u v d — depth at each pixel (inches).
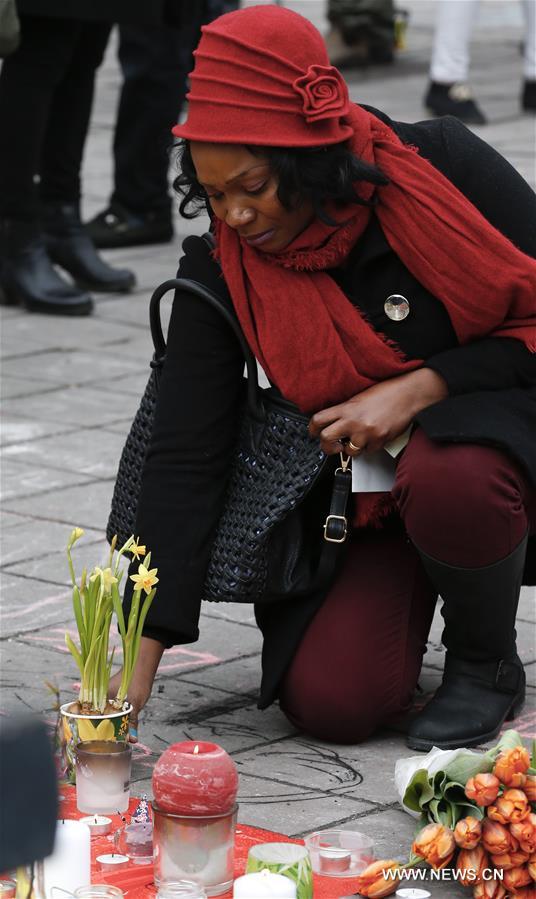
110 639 221.6
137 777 179.3
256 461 184.9
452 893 149.6
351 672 186.5
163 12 429.4
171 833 147.2
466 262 177.6
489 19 1090.7
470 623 185.3
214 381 185.8
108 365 385.4
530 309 184.2
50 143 442.6
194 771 147.0
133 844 154.9
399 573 192.4
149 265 492.1
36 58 401.4
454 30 679.7
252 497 184.2
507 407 179.6
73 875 144.6
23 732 66.6
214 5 505.4
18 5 386.0
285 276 177.5
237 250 178.7
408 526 179.3
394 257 181.0
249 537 182.9
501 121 705.0
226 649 224.7
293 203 169.3
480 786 144.3
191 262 188.9
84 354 394.9
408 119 687.7
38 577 249.3
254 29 166.6
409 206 176.6
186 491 184.9
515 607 186.4
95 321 427.2
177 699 204.8
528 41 720.3
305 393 179.8
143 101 497.0
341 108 168.1
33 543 265.6
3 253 435.8
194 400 185.2
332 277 182.2
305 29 169.0
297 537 188.1
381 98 751.7
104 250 512.7
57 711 176.7
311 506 191.8
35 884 105.0
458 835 144.6
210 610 241.9
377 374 181.3
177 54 489.4
